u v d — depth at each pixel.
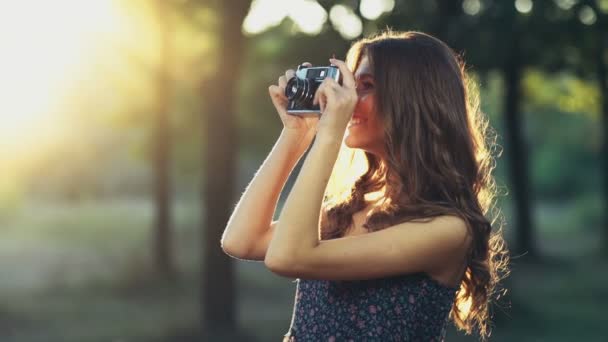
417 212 2.03
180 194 42.47
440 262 2.04
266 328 13.88
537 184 57.16
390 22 12.85
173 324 14.06
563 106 25.53
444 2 12.78
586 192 56.00
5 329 13.52
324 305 2.09
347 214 2.23
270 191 2.31
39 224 32.03
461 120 2.10
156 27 16.31
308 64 2.21
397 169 2.07
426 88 2.07
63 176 41.66
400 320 2.03
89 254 23.44
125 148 38.59
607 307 16.67
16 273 19.92
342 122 1.99
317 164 1.96
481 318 2.23
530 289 18.92
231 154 12.64
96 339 12.98
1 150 35.41
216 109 12.46
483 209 2.24
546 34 12.95
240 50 12.38
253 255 2.31
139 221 33.09
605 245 27.08
